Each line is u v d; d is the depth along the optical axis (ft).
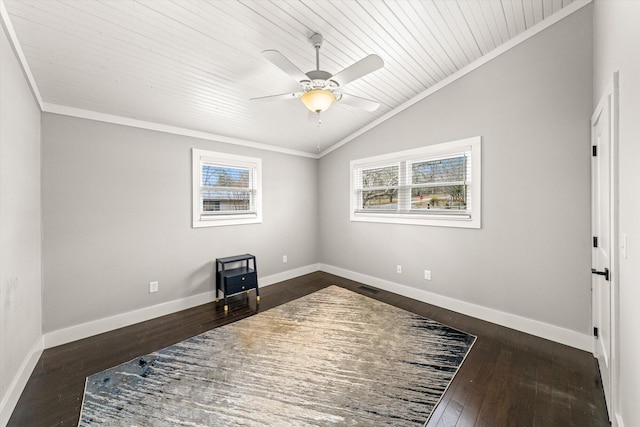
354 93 10.22
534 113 8.07
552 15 7.58
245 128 11.35
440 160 10.47
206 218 11.34
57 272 7.97
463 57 8.89
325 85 6.71
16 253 5.84
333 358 7.14
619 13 4.49
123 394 5.84
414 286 11.44
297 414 5.26
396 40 7.57
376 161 12.54
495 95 8.81
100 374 6.55
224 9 5.78
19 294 6.00
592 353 7.22
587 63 7.14
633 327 3.92
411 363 6.90
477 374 6.45
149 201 9.80
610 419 4.98
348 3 6.08
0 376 5.00
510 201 8.63
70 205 8.21
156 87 7.95
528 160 8.23
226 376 6.43
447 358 7.11
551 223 7.88
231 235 12.16
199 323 9.36
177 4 5.51
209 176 11.55
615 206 4.71
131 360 7.13
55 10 5.17
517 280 8.57
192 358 7.20
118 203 9.12
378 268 12.87
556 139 7.71
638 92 3.66
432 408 5.40
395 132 11.74
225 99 9.09
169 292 10.30
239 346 7.79
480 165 9.22
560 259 7.76
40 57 6.17
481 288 9.40
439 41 7.91
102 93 7.80
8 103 5.38
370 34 7.16
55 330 7.93
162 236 10.12
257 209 13.04
